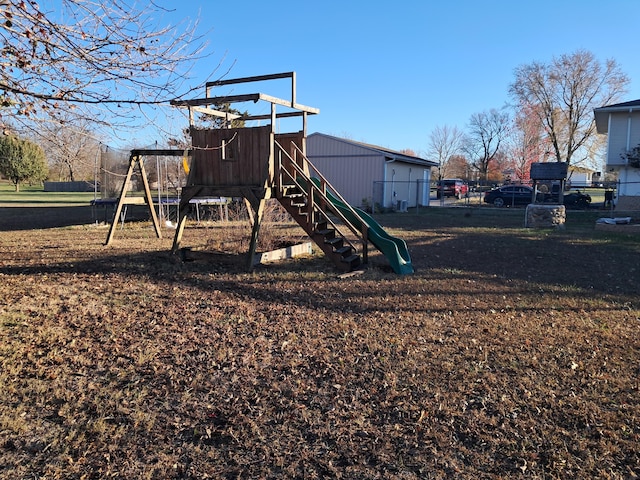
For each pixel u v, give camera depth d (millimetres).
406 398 3518
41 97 3939
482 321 5383
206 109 8367
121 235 13250
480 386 3711
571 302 6234
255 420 3199
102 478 2580
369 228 8805
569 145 43750
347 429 3105
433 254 10266
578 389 3672
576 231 15055
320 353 4371
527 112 46656
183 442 2938
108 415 3221
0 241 11711
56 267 8141
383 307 5930
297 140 9070
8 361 4012
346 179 26391
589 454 2834
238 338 4734
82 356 4184
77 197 39750
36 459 2736
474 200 39000
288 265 8602
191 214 19438
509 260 9539
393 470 2688
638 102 22594
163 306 5805
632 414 3295
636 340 4762
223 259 8523
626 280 7660
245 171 8367
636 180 22766
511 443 2943
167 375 3855
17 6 3561
